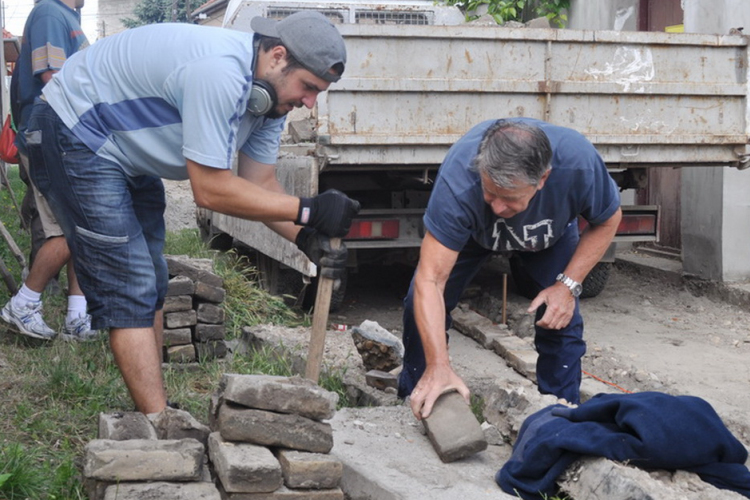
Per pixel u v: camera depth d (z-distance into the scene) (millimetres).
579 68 6176
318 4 8219
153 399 3311
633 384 5492
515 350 5672
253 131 3564
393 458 3346
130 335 3295
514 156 3029
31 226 5605
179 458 2770
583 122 6219
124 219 3301
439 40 5906
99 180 3266
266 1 8055
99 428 3141
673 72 6391
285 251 6406
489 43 6000
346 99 5793
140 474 2738
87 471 2705
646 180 7328
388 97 5852
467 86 5922
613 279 9094
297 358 5008
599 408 3096
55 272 5008
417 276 3496
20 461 3113
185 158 3180
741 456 3053
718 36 6402
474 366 5645
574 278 3805
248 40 3129
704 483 2910
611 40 6180
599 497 2863
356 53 5777
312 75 3117
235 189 3148
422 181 6219
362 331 5012
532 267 4062
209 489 2756
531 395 3633
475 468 3305
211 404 3256
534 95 6094
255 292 6555
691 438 2947
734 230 8164
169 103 3176
